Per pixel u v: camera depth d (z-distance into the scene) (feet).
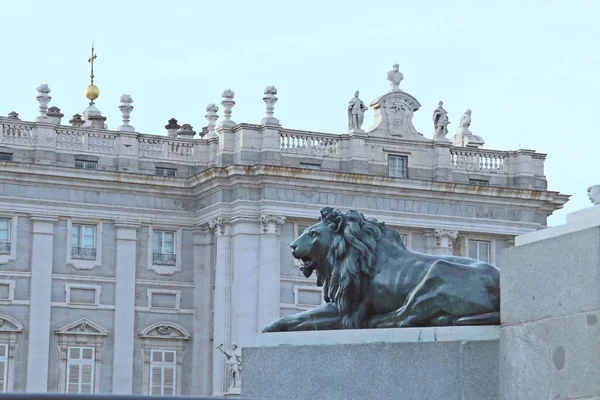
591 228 63.41
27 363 434.71
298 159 460.55
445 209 474.90
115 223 450.30
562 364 64.54
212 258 455.22
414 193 468.34
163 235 458.09
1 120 446.19
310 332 77.51
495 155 492.54
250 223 445.37
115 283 448.65
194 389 453.58
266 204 444.14
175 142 466.70
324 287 81.10
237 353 431.84
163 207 457.27
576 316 63.82
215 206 448.65
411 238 471.21
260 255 444.55
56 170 441.68
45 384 435.12
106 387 443.32
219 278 446.19
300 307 448.24
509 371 68.23
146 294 451.94
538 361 66.18
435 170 479.82
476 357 69.92
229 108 459.32
